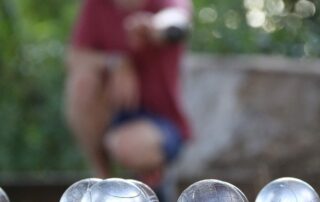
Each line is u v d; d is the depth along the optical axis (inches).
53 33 510.3
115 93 190.5
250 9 378.3
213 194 59.4
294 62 293.7
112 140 187.8
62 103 449.7
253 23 367.6
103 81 194.2
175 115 191.8
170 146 185.9
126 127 187.6
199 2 434.0
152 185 186.4
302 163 277.9
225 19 391.2
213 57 310.0
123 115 190.5
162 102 190.1
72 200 60.5
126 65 190.5
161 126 186.9
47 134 444.8
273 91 287.1
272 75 286.8
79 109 195.5
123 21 191.9
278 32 331.0
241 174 280.5
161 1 188.9
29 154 443.5
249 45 357.4
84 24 195.8
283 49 325.7
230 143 293.1
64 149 440.8
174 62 191.8
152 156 184.1
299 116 281.4
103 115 193.9
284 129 283.0
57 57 484.7
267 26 347.6
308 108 280.4
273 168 281.3
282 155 281.7
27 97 461.4
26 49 472.7
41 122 450.0
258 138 287.4
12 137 446.6
